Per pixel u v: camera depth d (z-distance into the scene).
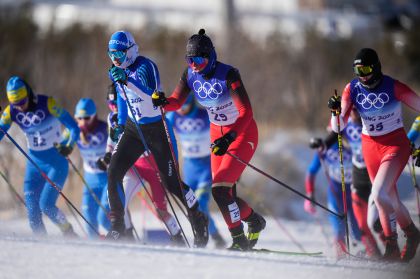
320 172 45.34
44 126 24.69
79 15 66.81
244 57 58.59
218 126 20.98
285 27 73.88
